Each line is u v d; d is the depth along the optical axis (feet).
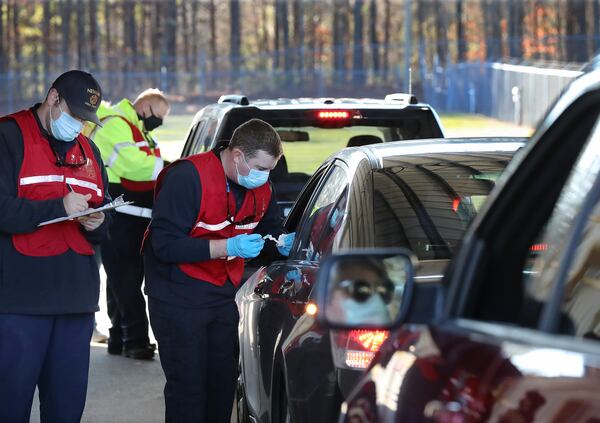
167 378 44.60
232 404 45.70
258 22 591.37
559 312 17.46
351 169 38.65
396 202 35.68
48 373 42.32
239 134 42.83
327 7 577.43
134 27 554.05
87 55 535.60
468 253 20.04
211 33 552.41
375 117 64.13
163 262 44.01
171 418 44.52
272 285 41.01
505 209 19.66
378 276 19.48
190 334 44.04
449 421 17.93
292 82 381.19
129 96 372.17
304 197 47.01
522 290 19.40
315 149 63.98
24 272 40.83
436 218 35.14
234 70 528.63
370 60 520.01
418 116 64.28
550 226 18.83
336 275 19.27
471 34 547.90
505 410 16.70
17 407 41.27
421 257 34.22
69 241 41.42
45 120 41.14
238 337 49.70
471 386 17.70
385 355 21.97
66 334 42.04
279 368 38.22
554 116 18.83
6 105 372.79
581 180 18.13
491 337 18.29
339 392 31.07
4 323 40.83
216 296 44.24
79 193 41.55
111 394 62.44
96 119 40.96
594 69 18.48
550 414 15.85
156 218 43.34
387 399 20.71
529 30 537.24
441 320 20.07
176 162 43.65
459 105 343.26
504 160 38.14
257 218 44.32
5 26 545.44
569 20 518.37
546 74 280.31
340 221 36.37
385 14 582.76
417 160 38.14
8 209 40.04
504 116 307.58
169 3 561.43
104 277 104.37
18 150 40.73
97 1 572.51
